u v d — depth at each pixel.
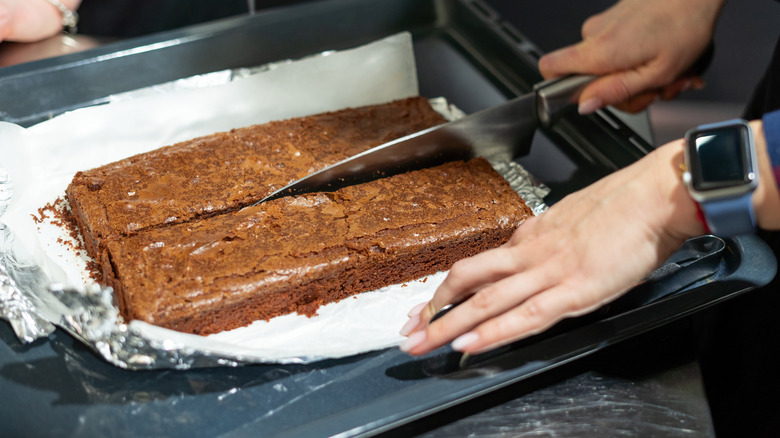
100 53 1.85
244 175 1.65
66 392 1.26
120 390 1.27
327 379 1.30
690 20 1.63
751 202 1.03
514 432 1.23
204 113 1.83
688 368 1.33
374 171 1.66
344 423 1.13
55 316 1.36
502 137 1.74
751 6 2.88
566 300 1.14
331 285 1.50
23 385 1.27
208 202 1.58
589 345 1.25
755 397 1.71
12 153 1.63
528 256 1.19
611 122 1.83
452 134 1.68
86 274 1.51
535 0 2.89
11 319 1.33
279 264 1.44
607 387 1.29
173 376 1.30
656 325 1.28
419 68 2.07
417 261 1.56
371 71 1.94
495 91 2.02
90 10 2.46
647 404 1.27
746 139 1.03
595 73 1.69
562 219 1.20
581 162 1.82
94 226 1.50
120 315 1.40
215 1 2.57
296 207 1.56
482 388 1.19
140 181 1.61
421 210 1.58
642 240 1.12
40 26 2.17
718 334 1.87
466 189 1.65
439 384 1.20
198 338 1.30
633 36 1.64
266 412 1.25
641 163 1.17
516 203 1.63
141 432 1.21
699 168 1.03
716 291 1.33
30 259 1.48
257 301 1.43
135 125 1.77
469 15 2.15
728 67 2.79
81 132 1.71
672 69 1.68
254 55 2.02
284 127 1.80
